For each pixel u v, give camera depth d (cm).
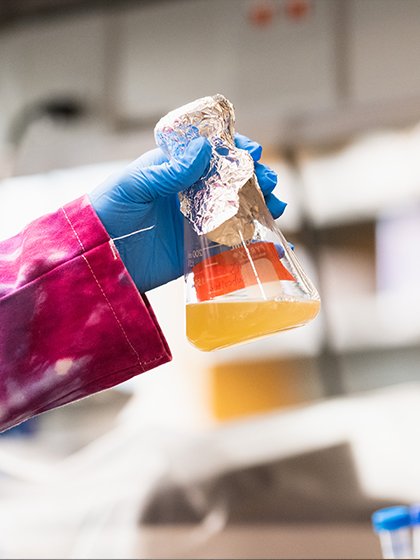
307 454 134
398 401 132
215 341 58
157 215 66
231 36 135
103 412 141
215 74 136
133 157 139
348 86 133
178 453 138
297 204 137
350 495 130
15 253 65
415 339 133
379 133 133
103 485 139
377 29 131
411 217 133
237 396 138
